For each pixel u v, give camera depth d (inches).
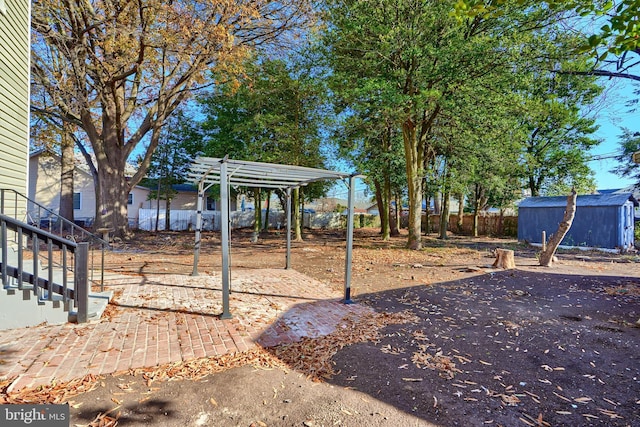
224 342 140.6
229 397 100.4
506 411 94.6
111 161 505.4
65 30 390.9
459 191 597.0
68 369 113.5
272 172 216.7
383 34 366.0
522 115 438.9
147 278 266.4
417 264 352.2
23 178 241.3
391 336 152.0
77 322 158.4
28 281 152.6
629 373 118.1
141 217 787.4
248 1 413.4
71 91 402.9
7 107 217.5
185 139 748.0
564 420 90.8
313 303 204.2
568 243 521.7
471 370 119.6
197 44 393.4
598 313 189.8
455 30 354.6
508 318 180.4
